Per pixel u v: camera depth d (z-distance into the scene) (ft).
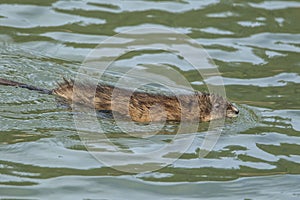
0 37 185.47
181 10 203.21
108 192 126.00
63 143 139.95
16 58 174.60
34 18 195.83
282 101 165.37
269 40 192.13
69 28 191.83
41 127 144.36
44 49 181.37
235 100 164.86
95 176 130.62
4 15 196.03
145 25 193.98
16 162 133.18
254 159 140.36
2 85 157.79
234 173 135.03
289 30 196.54
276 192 129.08
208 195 127.03
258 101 165.37
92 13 199.52
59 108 151.02
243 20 200.23
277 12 204.85
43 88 160.15
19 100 152.87
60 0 205.36
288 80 175.32
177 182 130.72
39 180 128.26
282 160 140.26
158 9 203.10
